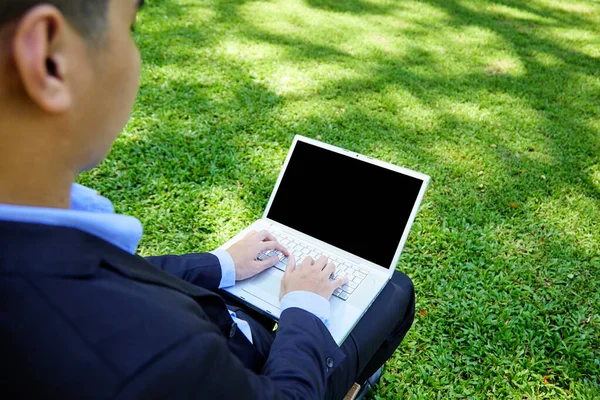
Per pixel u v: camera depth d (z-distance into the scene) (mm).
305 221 1970
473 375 2396
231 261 1568
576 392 2318
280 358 1049
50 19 517
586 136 4539
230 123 4219
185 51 5488
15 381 535
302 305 1292
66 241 584
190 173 3570
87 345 552
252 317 1609
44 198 607
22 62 505
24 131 556
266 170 3688
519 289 2859
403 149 4125
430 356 2471
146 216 3158
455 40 6750
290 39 6215
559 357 2512
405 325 1868
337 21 7039
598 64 6309
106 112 638
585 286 2922
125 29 641
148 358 574
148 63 5102
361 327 1586
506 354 2506
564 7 8688
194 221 3166
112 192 3328
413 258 3049
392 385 2326
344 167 1984
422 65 5844
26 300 541
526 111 4910
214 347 657
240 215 3246
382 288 1738
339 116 4512
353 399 1912
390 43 6434
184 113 4273
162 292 693
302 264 1451
